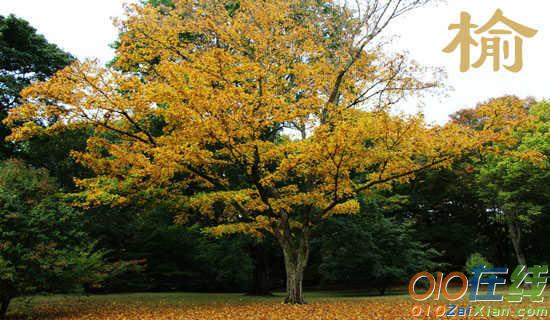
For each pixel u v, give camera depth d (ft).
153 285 73.97
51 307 43.65
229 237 62.18
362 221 60.75
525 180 69.62
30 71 74.79
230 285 80.64
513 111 35.50
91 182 40.22
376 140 39.65
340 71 42.45
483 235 107.76
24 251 32.68
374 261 63.10
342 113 39.11
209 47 41.93
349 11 42.98
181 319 32.86
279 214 43.78
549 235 96.07
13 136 34.73
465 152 37.50
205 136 34.73
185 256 74.74
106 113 35.70
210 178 40.83
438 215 106.01
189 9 41.91
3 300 34.30
